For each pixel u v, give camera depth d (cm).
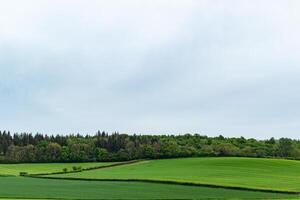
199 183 8650
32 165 16162
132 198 6662
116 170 12731
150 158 16388
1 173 12619
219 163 13125
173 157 16488
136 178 9738
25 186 8450
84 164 16138
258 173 11206
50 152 17850
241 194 7425
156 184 8806
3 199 6022
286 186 8656
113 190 7775
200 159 14325
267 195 7319
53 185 8662
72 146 18050
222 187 8319
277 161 13638
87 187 8262
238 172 11344
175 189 7988
